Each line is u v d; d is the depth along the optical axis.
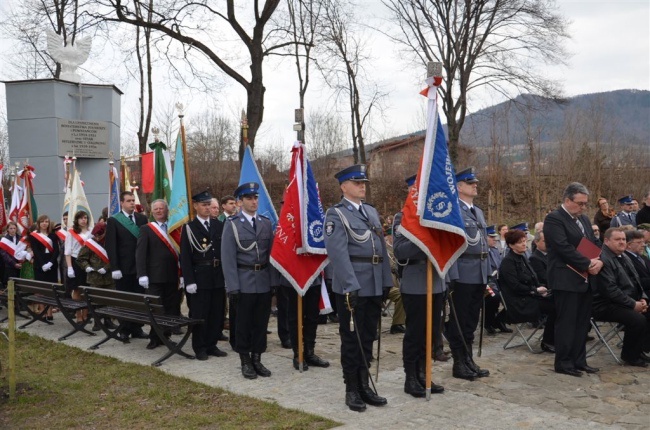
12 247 11.27
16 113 15.68
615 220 11.91
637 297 7.67
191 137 35.75
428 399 6.02
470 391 6.33
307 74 20.92
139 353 8.28
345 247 5.99
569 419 5.45
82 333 9.66
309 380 6.88
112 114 16.45
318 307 7.52
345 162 38.22
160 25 16.88
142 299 7.62
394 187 31.48
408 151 32.75
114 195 10.81
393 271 9.41
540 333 9.37
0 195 13.89
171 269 8.55
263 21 16.56
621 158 27.39
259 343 7.16
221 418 5.66
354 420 5.52
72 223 10.62
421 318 6.18
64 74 16.22
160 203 8.65
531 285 8.27
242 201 7.28
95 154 16.12
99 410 6.03
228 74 16.91
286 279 7.32
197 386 6.65
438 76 6.12
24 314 11.24
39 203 15.59
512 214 26.08
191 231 7.88
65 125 15.73
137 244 8.52
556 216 7.04
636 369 7.19
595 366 7.36
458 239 6.11
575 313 6.95
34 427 5.61
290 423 5.43
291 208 7.14
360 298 6.05
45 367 7.61
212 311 8.05
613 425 5.30
